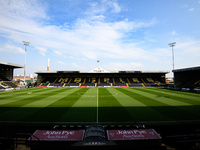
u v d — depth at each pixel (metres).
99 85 52.69
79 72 55.69
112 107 17.22
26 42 48.72
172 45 48.56
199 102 20.44
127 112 14.98
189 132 10.07
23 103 19.47
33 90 37.88
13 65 44.59
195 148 7.82
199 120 12.51
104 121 12.23
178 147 7.89
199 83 40.16
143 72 55.12
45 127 10.91
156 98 24.02
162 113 14.60
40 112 14.88
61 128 10.62
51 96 26.27
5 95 27.47
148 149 6.86
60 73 59.31
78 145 5.77
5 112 14.81
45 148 6.82
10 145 7.81
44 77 60.78
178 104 19.00
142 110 15.79
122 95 27.84
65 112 14.92
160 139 7.00
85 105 18.31
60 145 6.83
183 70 43.19
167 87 48.78
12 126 11.09
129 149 6.80
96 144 5.88
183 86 43.25
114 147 5.82
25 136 9.32
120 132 7.51
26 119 12.66
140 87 49.00
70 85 52.53
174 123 11.80
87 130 7.95
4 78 47.97
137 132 7.53
